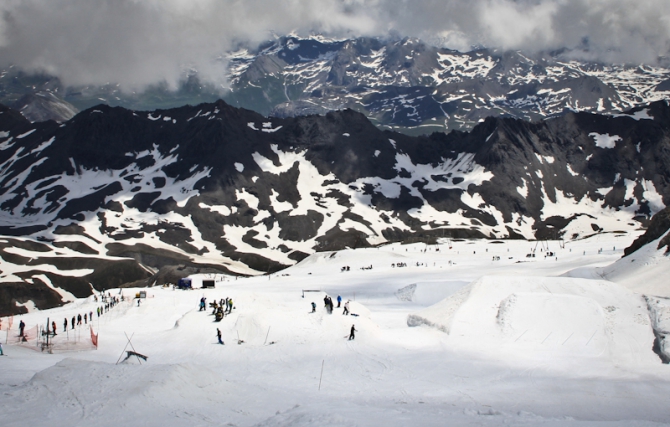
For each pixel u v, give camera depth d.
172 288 134.00
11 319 87.38
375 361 60.88
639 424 36.91
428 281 134.75
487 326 71.81
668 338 65.31
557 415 44.50
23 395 41.59
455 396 48.94
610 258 156.38
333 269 186.88
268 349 65.50
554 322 69.94
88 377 44.53
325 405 42.06
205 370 47.91
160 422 37.31
